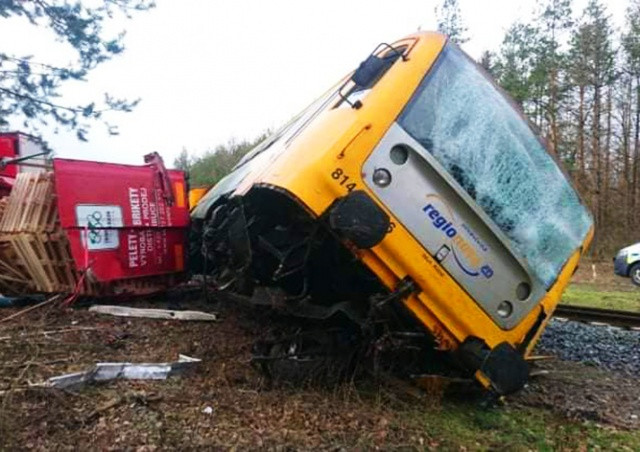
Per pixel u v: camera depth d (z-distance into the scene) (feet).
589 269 77.41
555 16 105.29
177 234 23.76
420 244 12.91
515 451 11.84
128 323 19.57
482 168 13.92
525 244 14.12
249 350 16.94
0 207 23.79
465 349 13.37
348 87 16.31
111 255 21.44
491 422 13.51
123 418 11.49
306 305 14.49
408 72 13.56
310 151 13.07
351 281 15.26
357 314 14.01
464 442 12.07
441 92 13.85
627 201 106.42
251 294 16.79
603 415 14.47
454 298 13.15
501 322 13.66
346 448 11.07
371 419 12.61
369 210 12.39
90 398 12.40
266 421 12.06
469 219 13.41
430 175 13.11
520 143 14.84
